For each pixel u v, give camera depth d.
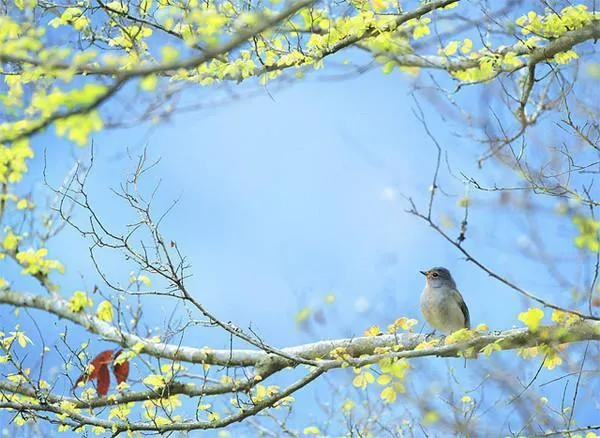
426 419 10.91
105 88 7.65
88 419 11.45
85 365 11.75
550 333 10.50
